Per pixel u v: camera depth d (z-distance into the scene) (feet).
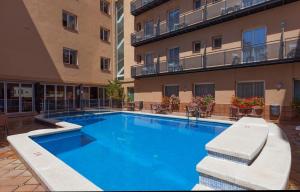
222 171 15.70
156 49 80.07
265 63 49.52
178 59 72.13
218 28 61.41
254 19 54.24
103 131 43.78
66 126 38.32
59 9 73.15
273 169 15.93
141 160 25.79
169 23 76.95
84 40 82.84
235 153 17.95
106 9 94.89
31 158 19.98
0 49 56.75
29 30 63.93
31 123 47.75
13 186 16.37
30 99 65.82
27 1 63.41
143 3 81.82
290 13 48.24
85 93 85.15
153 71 77.41
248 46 55.16
